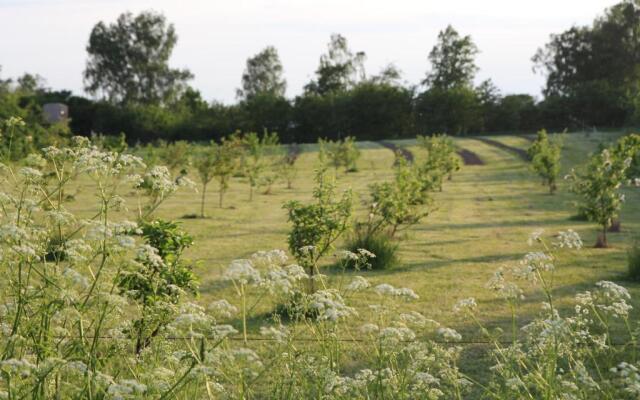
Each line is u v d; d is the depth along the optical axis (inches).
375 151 2009.1
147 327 199.2
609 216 569.3
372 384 179.9
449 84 3378.4
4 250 155.9
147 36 3026.6
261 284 158.7
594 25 3334.2
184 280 257.3
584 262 503.2
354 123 2874.0
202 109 2938.0
